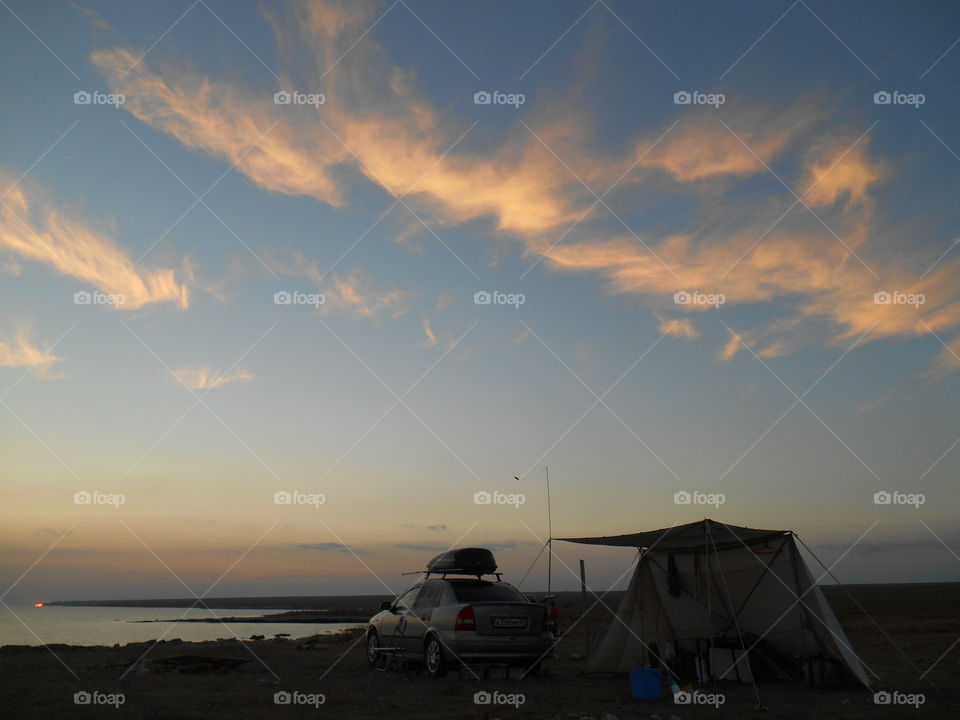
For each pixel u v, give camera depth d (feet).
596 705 31.04
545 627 41.52
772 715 27.71
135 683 38.78
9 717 26.45
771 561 43.06
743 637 44.11
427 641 41.75
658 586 48.11
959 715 27.20
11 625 228.43
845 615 141.18
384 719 26.50
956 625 91.91
